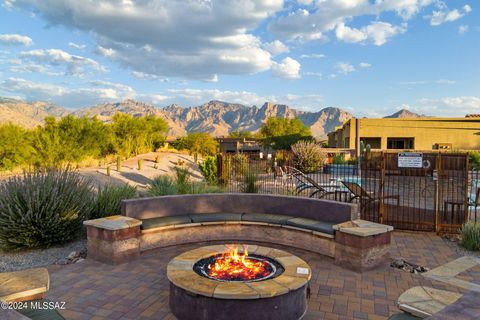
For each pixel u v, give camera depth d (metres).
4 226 6.20
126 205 6.29
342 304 4.22
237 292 3.50
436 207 7.61
